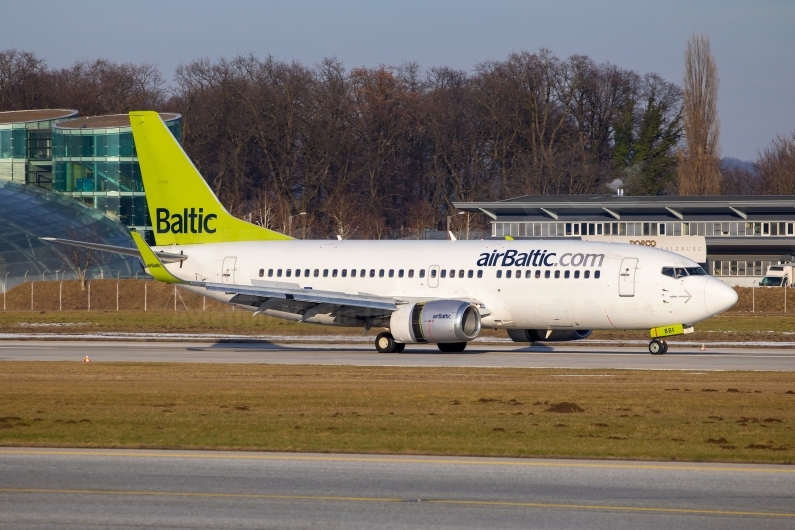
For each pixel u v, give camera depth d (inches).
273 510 2253.9
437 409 3909.9
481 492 2429.9
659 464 2770.7
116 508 2269.9
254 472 2655.0
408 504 2310.5
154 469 2694.4
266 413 3794.3
